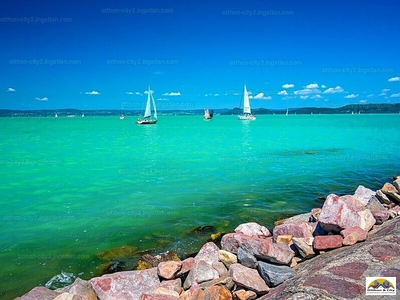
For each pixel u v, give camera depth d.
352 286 4.01
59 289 6.48
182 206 12.37
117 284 6.07
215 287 5.43
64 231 10.05
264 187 15.23
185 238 9.45
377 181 16.59
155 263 7.88
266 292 5.47
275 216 11.23
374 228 7.39
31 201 13.31
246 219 10.94
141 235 9.68
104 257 8.32
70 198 13.72
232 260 6.79
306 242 6.79
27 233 9.91
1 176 18.48
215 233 9.78
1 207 12.52
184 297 5.79
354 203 7.98
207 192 14.36
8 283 7.12
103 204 12.77
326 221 7.09
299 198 13.43
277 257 6.09
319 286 4.07
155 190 14.85
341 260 4.75
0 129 74.00
